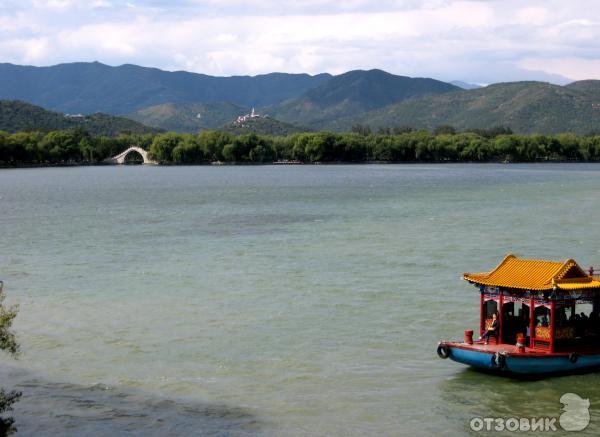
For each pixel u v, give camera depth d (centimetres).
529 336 4009
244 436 3262
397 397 3684
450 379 3909
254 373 4025
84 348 4488
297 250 8212
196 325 4972
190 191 18775
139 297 5847
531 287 3928
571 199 14850
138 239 9369
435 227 10244
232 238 9350
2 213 13062
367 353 4325
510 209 12812
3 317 3384
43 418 3453
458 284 6122
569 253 7756
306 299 5678
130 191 19025
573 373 3975
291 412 3516
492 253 7806
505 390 3756
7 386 3859
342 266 7100
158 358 4288
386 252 7944
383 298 5653
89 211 13362
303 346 4469
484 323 4175
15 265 7456
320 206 13875
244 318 5134
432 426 3359
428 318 5044
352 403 3616
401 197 15912
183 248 8512
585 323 4044
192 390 3794
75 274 6906
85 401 3656
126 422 3409
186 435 3272
